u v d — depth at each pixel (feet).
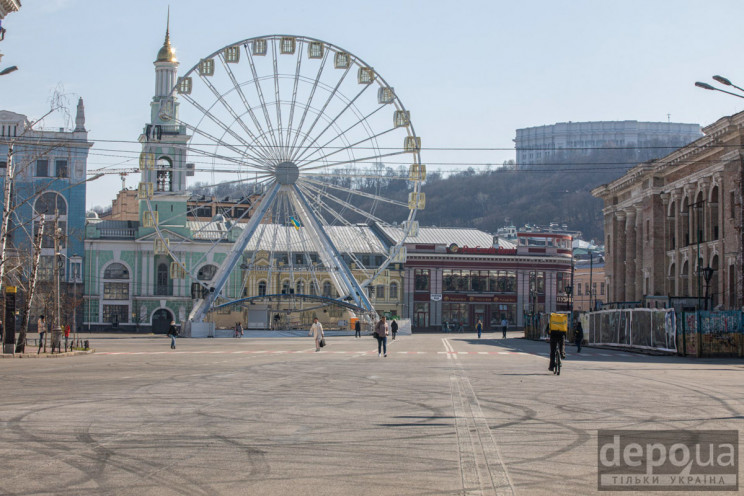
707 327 157.38
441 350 179.63
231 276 387.14
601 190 313.32
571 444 46.03
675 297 199.31
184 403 65.77
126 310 366.02
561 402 67.62
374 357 146.10
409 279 417.49
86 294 361.92
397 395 73.26
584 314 227.61
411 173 280.72
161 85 379.55
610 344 201.26
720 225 212.84
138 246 368.27
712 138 212.64
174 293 371.15
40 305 278.46
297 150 275.39
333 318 358.84
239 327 285.43
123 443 45.96
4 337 154.10
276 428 51.96
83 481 36.11
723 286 210.38
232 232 383.04
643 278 270.67
